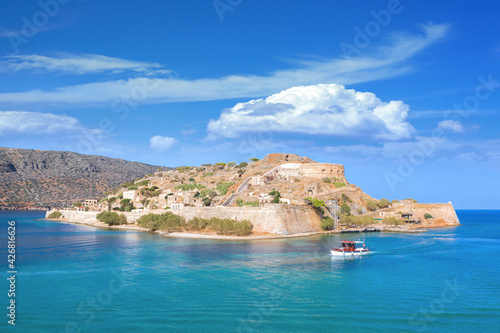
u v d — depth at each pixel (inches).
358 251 3895.2
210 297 2381.9
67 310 2170.3
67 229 6628.9
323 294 2453.2
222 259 3533.5
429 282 2751.0
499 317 2089.1
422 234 5890.8
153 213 6505.9
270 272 3016.7
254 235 5182.1
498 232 6402.6
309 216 5905.5
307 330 1926.7
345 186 7859.3
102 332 1898.4
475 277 2888.8
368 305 2251.5
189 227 5595.5
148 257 3619.6
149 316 2084.2
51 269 3100.4
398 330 1929.1
